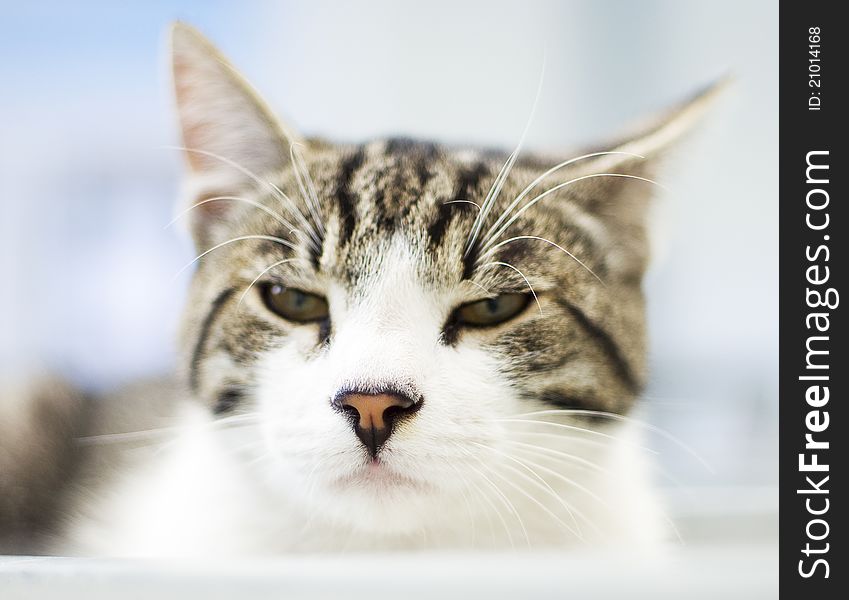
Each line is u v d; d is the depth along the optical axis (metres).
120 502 0.33
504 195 0.29
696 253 0.42
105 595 0.22
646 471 0.32
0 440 0.37
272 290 0.29
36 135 0.43
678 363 0.41
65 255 0.42
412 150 0.31
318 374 0.27
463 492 0.27
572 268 0.29
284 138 0.30
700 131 0.30
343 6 0.44
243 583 0.22
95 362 0.40
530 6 0.44
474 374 0.27
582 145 0.33
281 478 0.28
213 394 0.29
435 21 0.44
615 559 0.23
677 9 0.43
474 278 0.28
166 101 0.31
